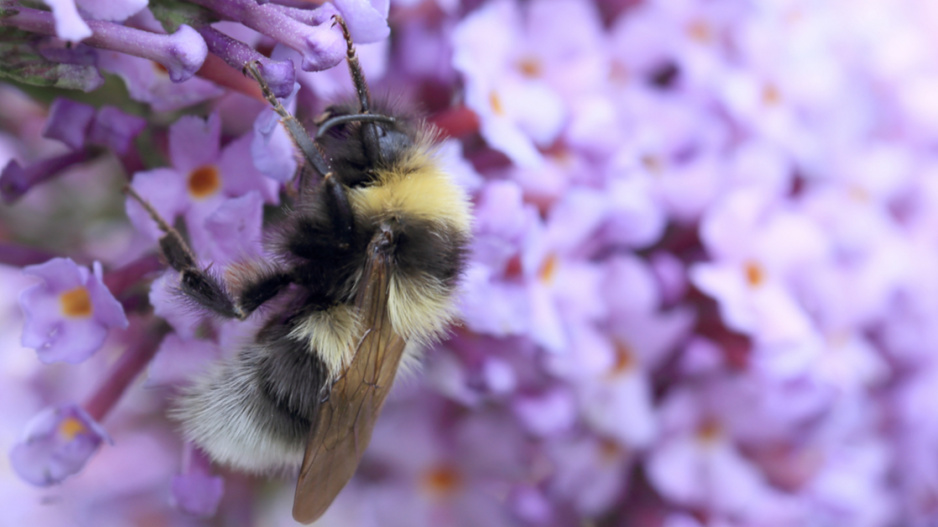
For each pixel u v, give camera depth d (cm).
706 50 14
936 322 14
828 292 14
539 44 13
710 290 13
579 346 13
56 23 11
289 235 12
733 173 14
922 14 15
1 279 14
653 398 13
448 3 13
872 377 14
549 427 13
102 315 12
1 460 14
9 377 14
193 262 12
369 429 12
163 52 11
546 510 13
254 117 12
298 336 12
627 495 13
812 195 14
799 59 14
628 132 13
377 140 12
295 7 11
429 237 12
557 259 13
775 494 13
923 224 14
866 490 14
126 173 12
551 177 13
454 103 13
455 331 12
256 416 12
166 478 14
